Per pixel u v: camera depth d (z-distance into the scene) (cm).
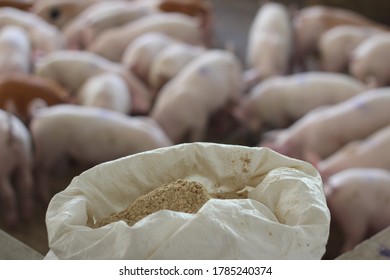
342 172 311
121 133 337
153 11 552
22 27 478
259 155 126
